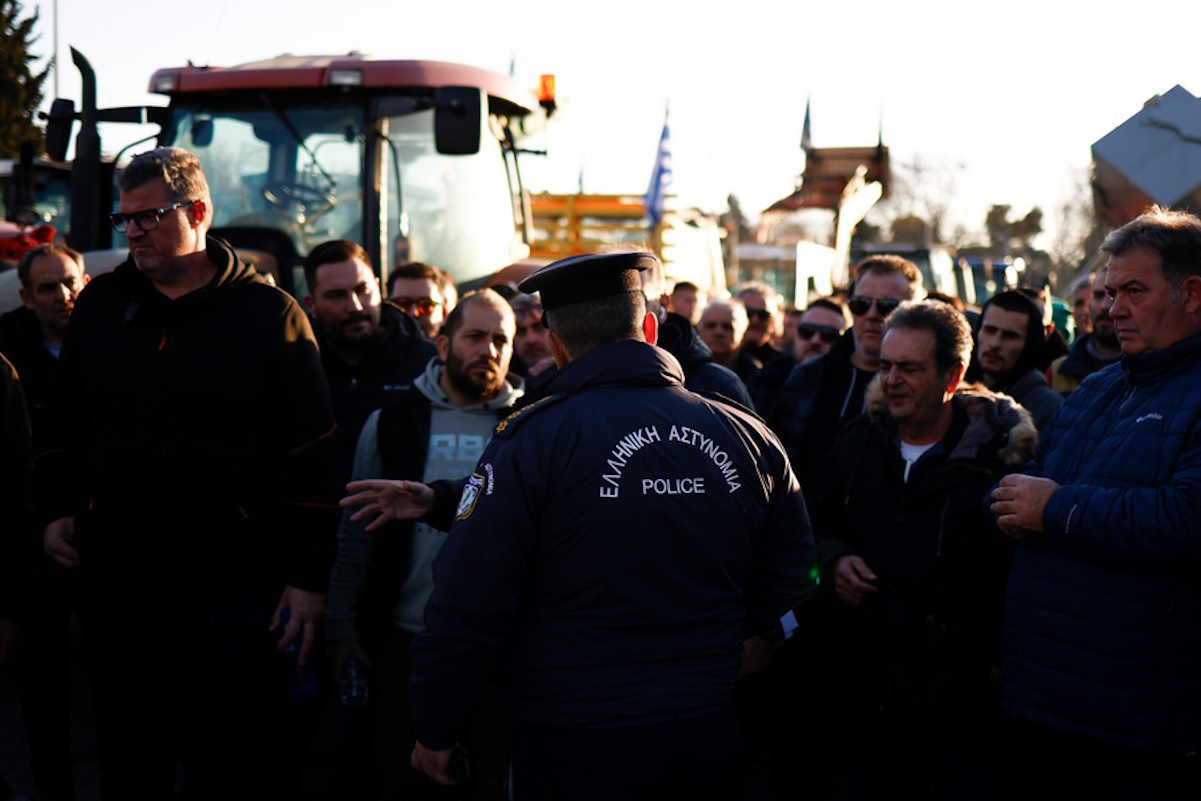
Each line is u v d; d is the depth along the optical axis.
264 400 3.02
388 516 2.88
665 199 11.46
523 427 2.24
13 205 8.30
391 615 3.34
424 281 5.09
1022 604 2.74
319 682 3.69
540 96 7.58
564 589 2.19
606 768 2.15
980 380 4.20
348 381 4.04
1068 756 2.66
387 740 3.36
